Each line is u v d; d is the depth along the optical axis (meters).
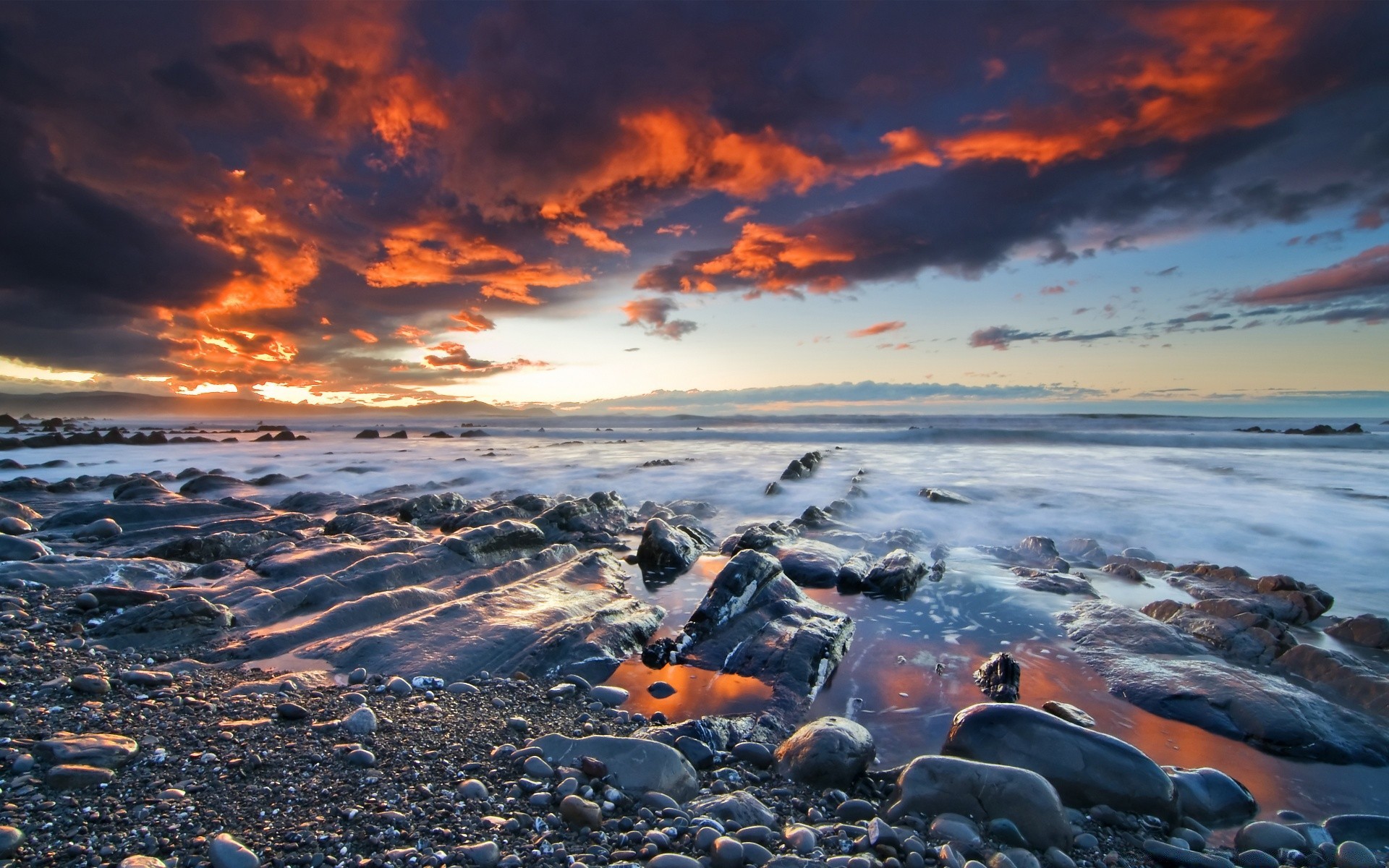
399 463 12.71
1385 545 5.90
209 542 4.81
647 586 4.62
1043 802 1.80
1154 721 2.64
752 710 2.73
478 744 2.21
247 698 2.46
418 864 1.53
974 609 3.96
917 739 2.48
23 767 1.80
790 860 1.56
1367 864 1.72
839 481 9.66
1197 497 8.12
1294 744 2.40
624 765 1.97
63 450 16.66
